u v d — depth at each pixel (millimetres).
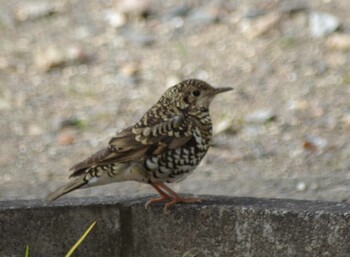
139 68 16469
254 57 16609
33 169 13070
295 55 16562
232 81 15883
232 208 7777
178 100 8375
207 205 7891
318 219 7535
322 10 17766
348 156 13117
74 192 11195
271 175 12445
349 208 7645
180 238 7996
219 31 17500
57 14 18406
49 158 13492
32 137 14258
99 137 14227
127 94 15625
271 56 16594
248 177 12242
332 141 13672
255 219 7711
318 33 17125
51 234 8094
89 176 8047
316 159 13070
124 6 18328
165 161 8133
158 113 8289
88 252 8156
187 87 8398
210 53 16844
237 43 17094
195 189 11594
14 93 15766
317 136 13875
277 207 7711
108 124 14641
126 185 11469
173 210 7969
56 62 16578
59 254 8125
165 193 8164
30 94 15742
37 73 16406
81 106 15297
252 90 15562
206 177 12273
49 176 12734
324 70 16047
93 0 18844
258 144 13695
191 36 17406
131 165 8078
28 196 11438
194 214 7902
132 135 8102
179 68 16406
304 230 7582
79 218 8070
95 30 17766
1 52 17094
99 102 15398
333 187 11492
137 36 17484
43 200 8234
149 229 8070
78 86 15969
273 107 14953
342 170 12531
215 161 13062
